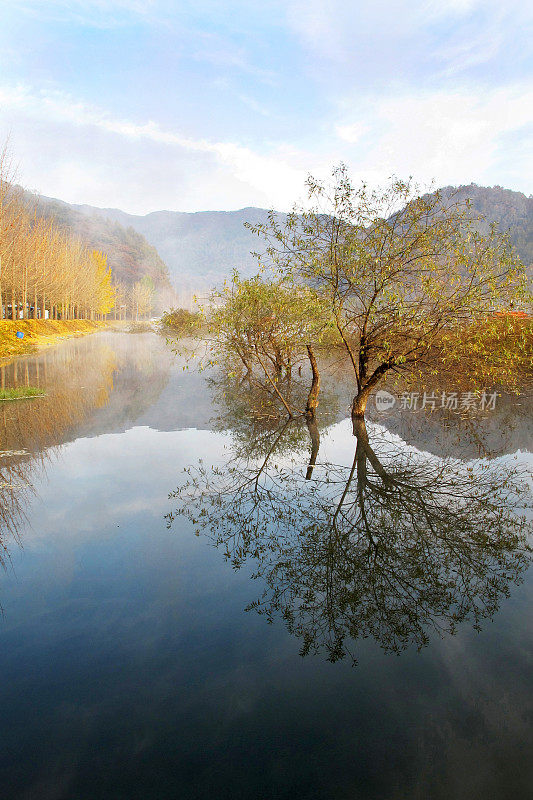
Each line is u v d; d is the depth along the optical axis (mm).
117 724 2445
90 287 71250
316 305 9742
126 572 4090
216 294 11414
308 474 6918
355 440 9008
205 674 2832
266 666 2912
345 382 17406
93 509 5461
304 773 2141
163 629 3287
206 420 10602
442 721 2475
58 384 15633
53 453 7777
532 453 8078
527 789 2059
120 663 2932
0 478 6516
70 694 2668
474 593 3840
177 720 2477
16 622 3373
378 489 6309
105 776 2135
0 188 31734
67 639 3176
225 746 2299
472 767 2184
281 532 4941
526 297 8234
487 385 14008
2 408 11500
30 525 5035
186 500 5793
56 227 64375
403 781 2086
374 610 3578
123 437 8930
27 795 2025
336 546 4645
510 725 2451
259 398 13734
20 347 28391
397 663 2961
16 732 2404
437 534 4953
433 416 11266
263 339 11375
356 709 2559
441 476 6867
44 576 4012
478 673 2869
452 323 9047
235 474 6848
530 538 4875
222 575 4059
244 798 1995
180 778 2109
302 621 3410
